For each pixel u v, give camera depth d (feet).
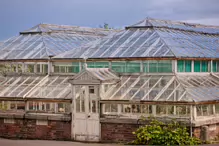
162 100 107.34
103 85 113.19
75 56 128.47
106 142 110.32
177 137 100.53
